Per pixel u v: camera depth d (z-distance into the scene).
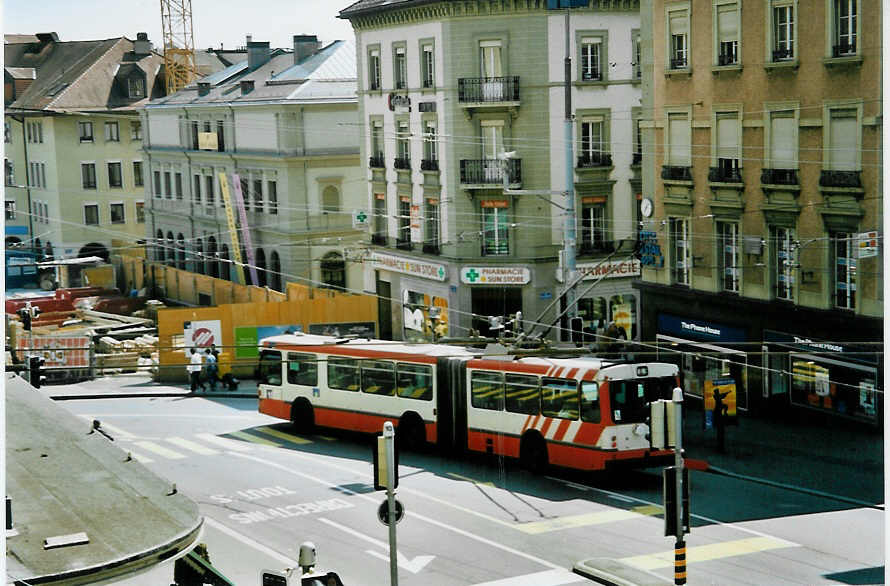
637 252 37.59
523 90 44.59
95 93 75.69
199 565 15.27
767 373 32.81
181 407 36.31
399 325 50.38
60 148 74.12
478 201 45.72
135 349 43.44
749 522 21.64
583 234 45.44
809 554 19.42
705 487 24.64
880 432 29.42
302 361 31.44
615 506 23.16
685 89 35.09
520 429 26.12
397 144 49.41
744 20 32.84
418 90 47.16
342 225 58.44
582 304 45.66
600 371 24.39
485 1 44.19
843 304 30.94
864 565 18.72
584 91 44.62
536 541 20.56
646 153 36.91
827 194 30.83
